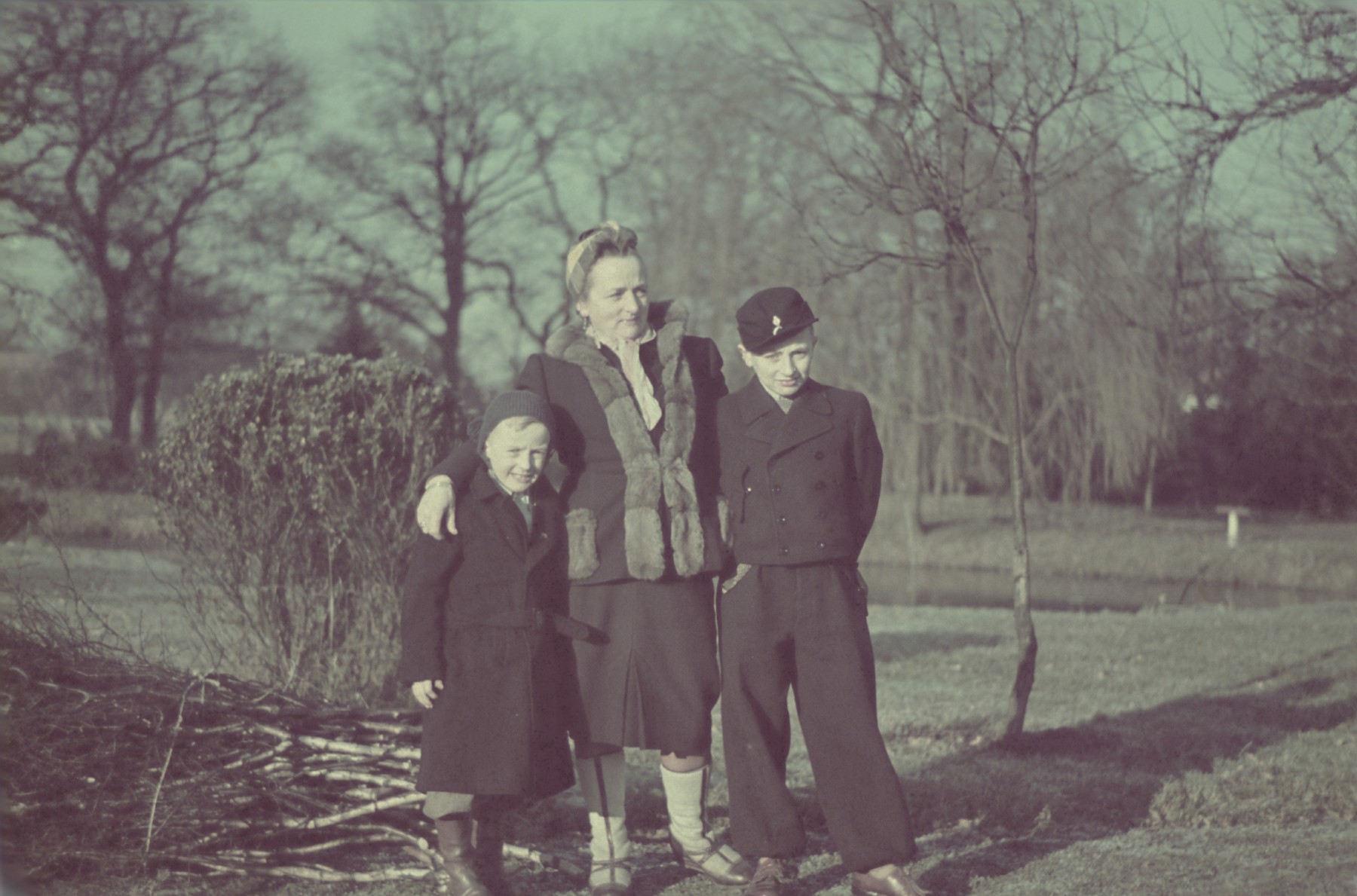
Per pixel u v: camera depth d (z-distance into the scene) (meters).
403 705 5.48
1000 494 26.72
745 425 3.85
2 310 17.31
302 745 4.09
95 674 4.02
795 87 18.84
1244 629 11.23
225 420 5.43
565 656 3.72
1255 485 24.48
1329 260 8.19
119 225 28.75
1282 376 13.12
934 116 6.02
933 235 6.66
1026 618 6.14
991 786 5.17
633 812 4.77
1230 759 5.91
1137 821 4.88
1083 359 22.67
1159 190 8.33
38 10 19.31
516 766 3.52
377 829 4.09
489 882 3.71
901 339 23.91
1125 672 8.79
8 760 3.68
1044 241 17.53
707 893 3.86
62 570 5.34
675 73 24.00
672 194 24.11
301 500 5.39
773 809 3.69
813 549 3.74
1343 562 21.25
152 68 26.05
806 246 20.33
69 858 3.74
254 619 5.47
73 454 6.43
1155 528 25.20
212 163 30.98
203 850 3.93
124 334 29.47
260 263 34.00
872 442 3.96
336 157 37.75
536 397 3.64
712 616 3.83
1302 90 6.39
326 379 5.56
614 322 3.84
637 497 3.66
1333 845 4.49
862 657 3.77
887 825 3.61
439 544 3.60
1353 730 6.80
